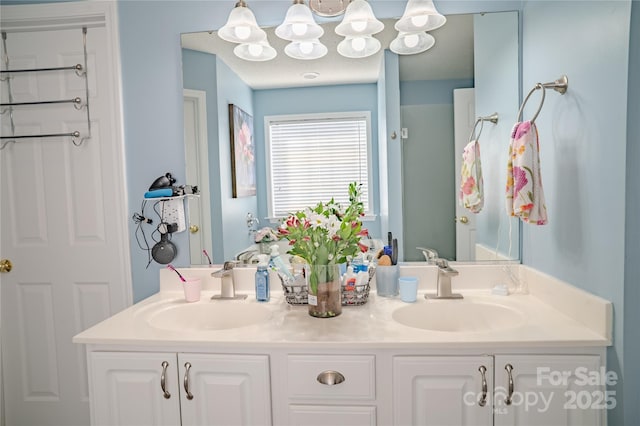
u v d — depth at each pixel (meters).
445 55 1.66
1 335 1.87
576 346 1.09
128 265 1.78
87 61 1.77
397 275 1.58
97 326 1.31
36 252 1.84
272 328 1.26
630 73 0.99
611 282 1.08
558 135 1.32
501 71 1.63
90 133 1.79
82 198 1.81
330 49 1.71
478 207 1.66
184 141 1.74
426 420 1.14
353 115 1.73
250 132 1.76
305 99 1.74
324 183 1.75
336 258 1.36
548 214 1.40
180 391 1.20
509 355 1.12
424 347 1.12
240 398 1.18
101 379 1.22
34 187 1.83
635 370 1.04
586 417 1.11
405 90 1.70
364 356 1.14
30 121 1.82
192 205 1.75
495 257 1.67
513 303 1.43
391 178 1.72
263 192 1.76
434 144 1.70
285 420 1.18
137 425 1.22
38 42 1.79
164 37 1.72
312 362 1.15
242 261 1.75
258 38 1.54
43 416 1.87
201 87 1.73
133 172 1.76
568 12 1.24
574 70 1.21
